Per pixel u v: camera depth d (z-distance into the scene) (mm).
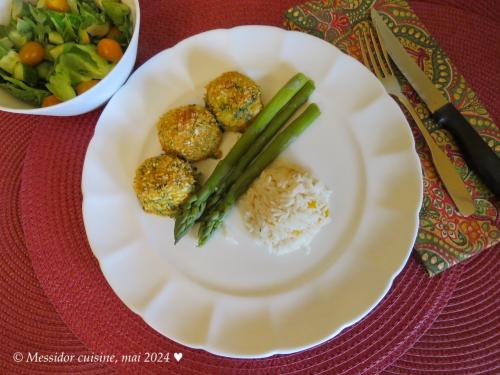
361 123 322
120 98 333
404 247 288
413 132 326
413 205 296
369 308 281
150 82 339
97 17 313
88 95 301
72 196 332
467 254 292
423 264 297
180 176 304
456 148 315
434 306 289
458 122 309
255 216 315
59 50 310
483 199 302
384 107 317
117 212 321
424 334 288
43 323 313
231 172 323
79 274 313
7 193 343
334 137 326
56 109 294
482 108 319
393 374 285
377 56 340
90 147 324
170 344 296
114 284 300
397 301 292
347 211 312
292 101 327
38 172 338
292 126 323
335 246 307
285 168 322
